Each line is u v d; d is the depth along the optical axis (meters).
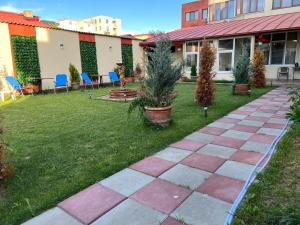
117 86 14.73
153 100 4.99
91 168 3.14
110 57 16.48
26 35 11.80
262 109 6.54
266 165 3.08
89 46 15.04
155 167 3.17
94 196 2.53
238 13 21.38
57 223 2.13
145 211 2.26
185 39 16.09
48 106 7.94
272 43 15.04
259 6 19.67
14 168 3.08
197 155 3.52
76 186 2.69
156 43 5.08
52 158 3.53
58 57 13.34
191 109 6.66
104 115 6.29
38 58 12.38
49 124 5.51
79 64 14.57
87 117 6.12
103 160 3.38
